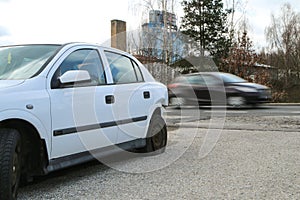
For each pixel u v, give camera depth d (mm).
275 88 25781
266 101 13922
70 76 3604
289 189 3510
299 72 30531
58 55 3824
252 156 5055
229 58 23422
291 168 4344
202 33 30328
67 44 4109
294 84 28766
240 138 6617
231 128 7961
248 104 13266
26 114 3148
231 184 3707
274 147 5703
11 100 3047
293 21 33906
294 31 33312
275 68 29328
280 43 33375
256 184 3695
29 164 3371
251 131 7516
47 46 4082
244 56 23281
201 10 30359
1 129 3055
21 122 3154
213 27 30328
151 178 4004
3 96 3008
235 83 13477
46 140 3352
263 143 6082
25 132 3307
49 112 3379
